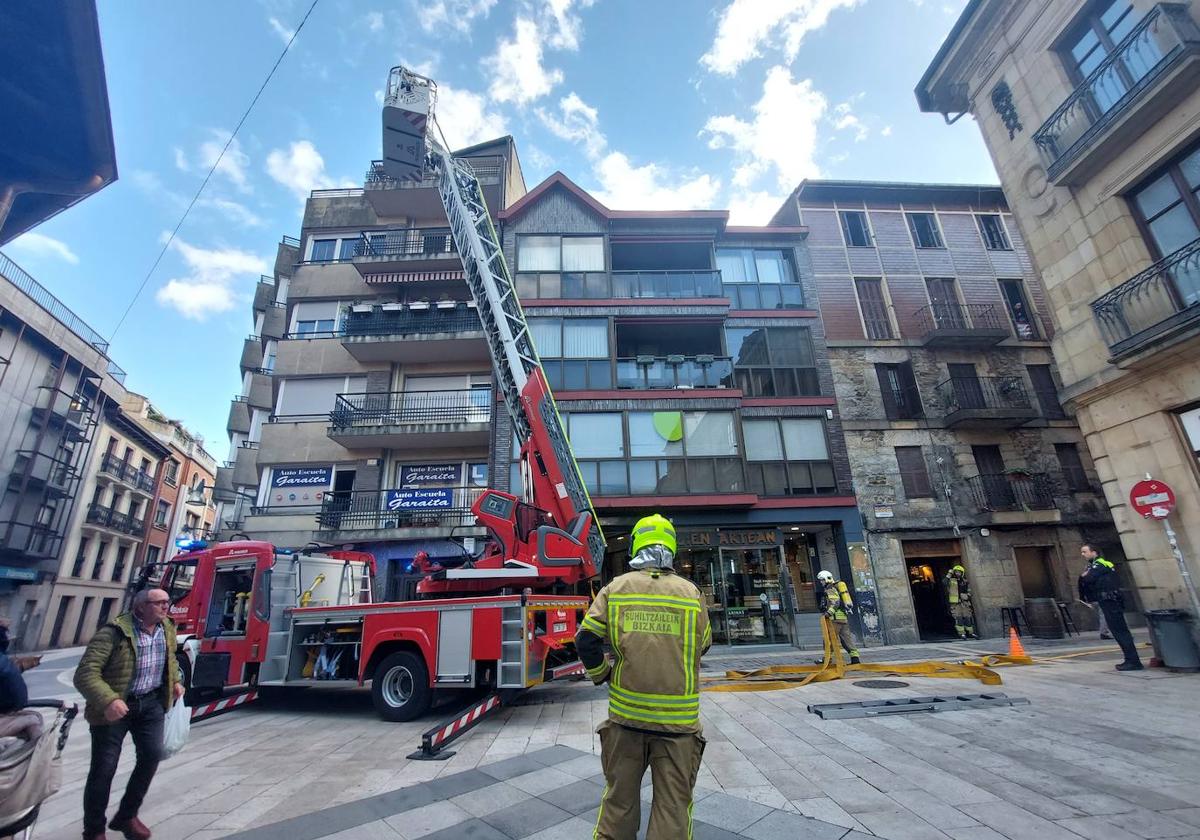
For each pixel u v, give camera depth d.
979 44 11.17
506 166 20.23
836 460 15.01
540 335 15.43
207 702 7.80
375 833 3.32
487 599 6.73
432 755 4.99
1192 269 7.82
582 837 3.19
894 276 17.36
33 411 21.28
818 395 15.74
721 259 17.27
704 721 6.02
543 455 8.53
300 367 18.30
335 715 7.30
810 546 15.41
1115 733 4.86
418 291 19.12
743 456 14.37
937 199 18.45
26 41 2.49
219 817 3.72
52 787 2.91
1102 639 12.45
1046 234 9.98
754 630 13.71
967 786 3.77
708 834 3.15
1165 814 3.21
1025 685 7.20
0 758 2.68
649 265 18.06
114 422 27.72
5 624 3.01
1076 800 3.46
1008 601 14.23
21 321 20.34
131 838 3.35
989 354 16.61
